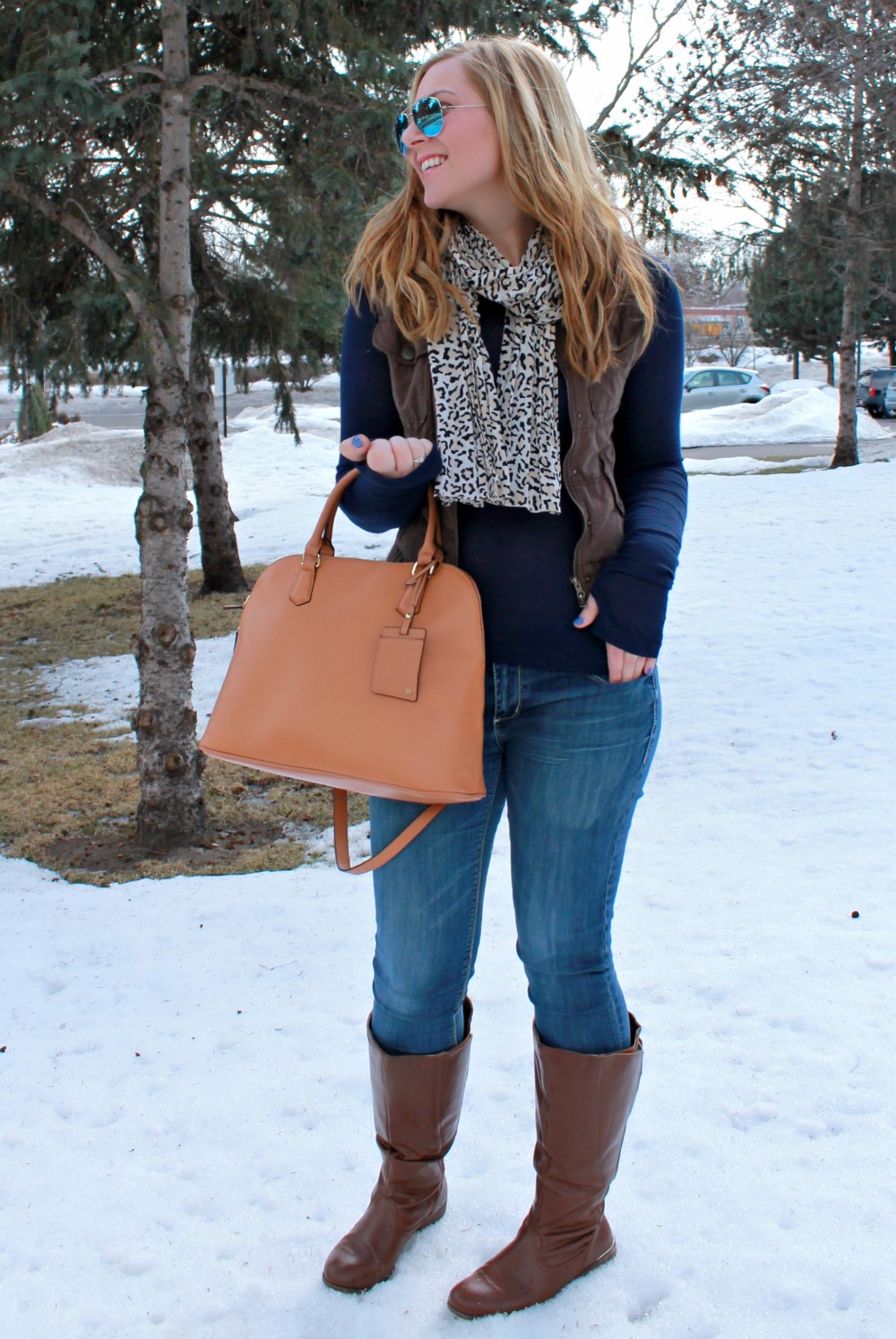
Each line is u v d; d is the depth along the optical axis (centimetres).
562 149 162
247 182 815
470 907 182
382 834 179
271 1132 246
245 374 1164
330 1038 290
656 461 180
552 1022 179
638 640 162
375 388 179
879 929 325
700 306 4884
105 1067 285
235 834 593
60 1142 249
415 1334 179
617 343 168
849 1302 180
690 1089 247
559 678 170
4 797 665
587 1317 179
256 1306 190
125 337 802
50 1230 216
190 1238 210
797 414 2733
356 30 644
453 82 160
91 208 652
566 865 174
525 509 171
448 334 167
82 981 352
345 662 173
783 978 299
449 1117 191
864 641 782
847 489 1490
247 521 1702
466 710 166
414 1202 193
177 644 575
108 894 464
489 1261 186
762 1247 194
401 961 181
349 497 175
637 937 341
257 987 332
